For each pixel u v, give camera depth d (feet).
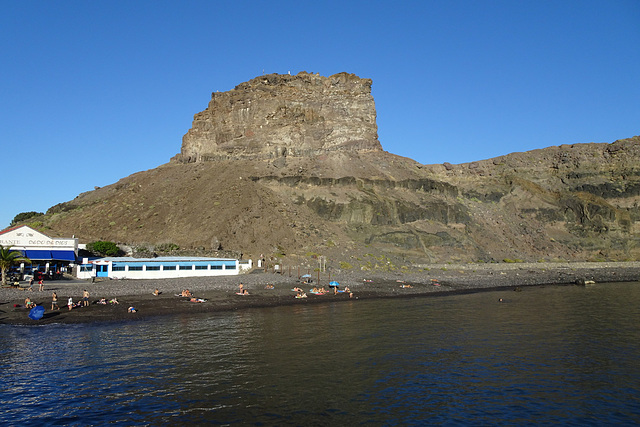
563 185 521.65
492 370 118.83
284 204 389.60
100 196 496.64
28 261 243.19
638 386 108.78
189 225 362.12
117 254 300.61
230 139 502.38
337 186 427.74
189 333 151.53
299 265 304.30
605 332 159.84
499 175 539.70
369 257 337.31
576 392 104.99
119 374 111.45
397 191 451.94
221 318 176.04
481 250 403.75
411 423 88.33
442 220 432.66
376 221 393.70
